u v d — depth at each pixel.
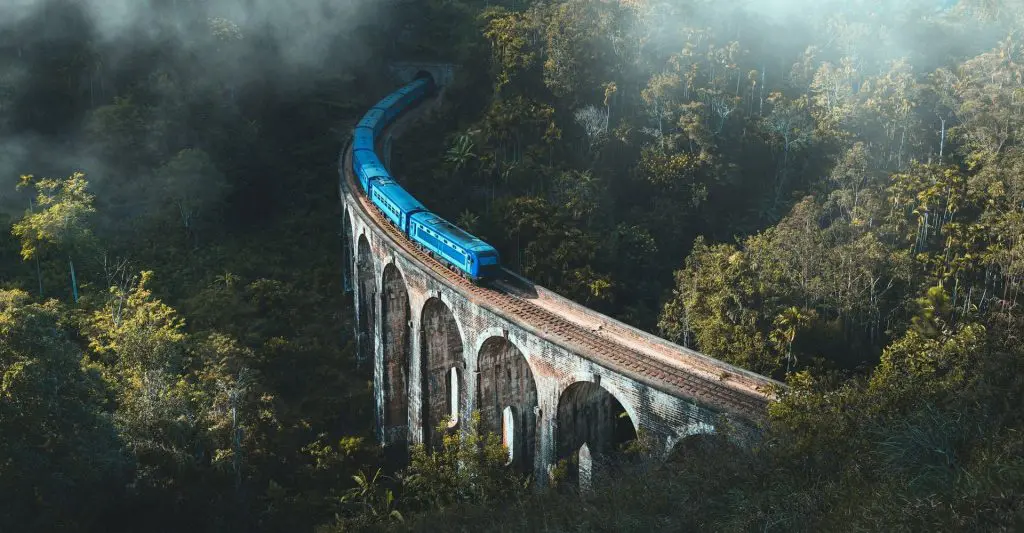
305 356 65.31
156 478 44.78
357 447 57.38
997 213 71.19
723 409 33.97
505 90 95.31
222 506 47.34
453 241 53.22
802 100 92.00
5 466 35.41
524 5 116.38
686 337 65.38
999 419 25.06
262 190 87.56
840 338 63.78
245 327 66.00
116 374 48.56
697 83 92.44
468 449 45.25
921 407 27.16
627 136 88.56
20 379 35.22
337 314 73.00
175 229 78.00
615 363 39.16
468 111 101.19
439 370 56.28
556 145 87.31
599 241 75.31
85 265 67.19
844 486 25.14
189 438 47.59
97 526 41.69
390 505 51.19
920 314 63.50
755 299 63.84
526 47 96.06
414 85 105.94
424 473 47.28
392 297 59.94
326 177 91.50
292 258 79.81
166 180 77.12
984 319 57.53
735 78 96.56
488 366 48.94
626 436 51.47
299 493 52.38
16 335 36.75
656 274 77.19
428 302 53.97
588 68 92.88
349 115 104.75
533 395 51.16
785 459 27.59
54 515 38.09
